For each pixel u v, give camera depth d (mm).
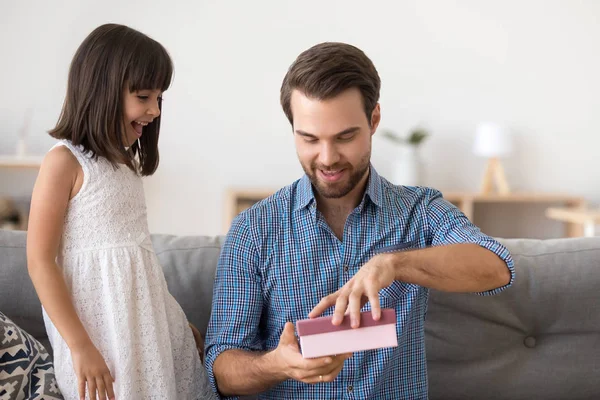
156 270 1366
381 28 3906
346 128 1087
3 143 3646
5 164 3258
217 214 3898
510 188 4098
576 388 1486
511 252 1509
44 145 3680
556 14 4012
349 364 1204
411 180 3762
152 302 1338
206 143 3850
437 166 4051
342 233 1252
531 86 4051
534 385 1478
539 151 4102
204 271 1479
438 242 1230
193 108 3816
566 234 4172
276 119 3887
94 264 1276
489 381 1471
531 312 1476
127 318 1282
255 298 1228
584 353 1489
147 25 3730
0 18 3594
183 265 1483
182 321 1399
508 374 1474
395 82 3955
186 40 3771
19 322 1414
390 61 3936
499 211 4152
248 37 3814
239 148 3879
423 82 3975
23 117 3650
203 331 1482
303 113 1092
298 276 1226
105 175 1296
